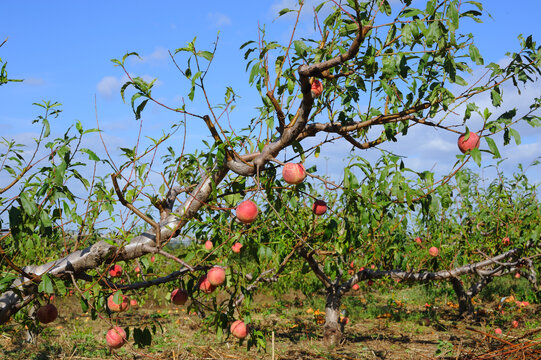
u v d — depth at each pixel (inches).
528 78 138.1
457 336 307.7
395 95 148.3
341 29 130.2
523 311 393.7
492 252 319.0
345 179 143.0
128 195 130.2
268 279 209.9
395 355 259.0
